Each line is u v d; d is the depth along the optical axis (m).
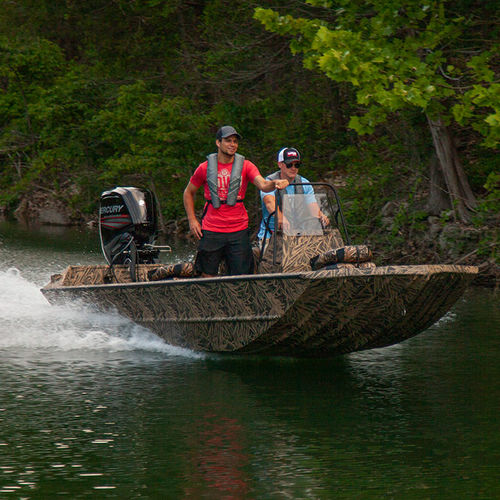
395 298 19.52
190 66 70.56
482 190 50.25
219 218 22.77
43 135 76.56
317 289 19.67
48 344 24.34
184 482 13.40
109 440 15.45
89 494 12.93
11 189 80.25
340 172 61.38
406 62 32.50
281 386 19.55
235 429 16.12
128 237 28.31
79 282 28.38
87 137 75.69
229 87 64.81
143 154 64.56
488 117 31.28
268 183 21.89
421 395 18.73
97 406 17.72
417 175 49.41
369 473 13.82
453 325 27.75
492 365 21.88
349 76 31.75
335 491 13.05
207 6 68.44
